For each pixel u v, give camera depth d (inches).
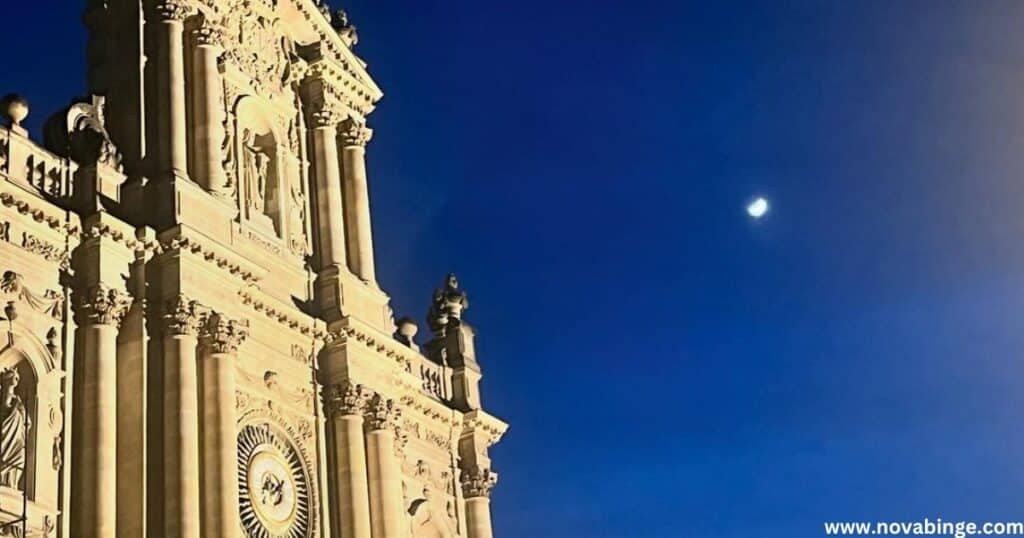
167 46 1556.3
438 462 1856.5
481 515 1891.0
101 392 1298.0
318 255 1726.1
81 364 1310.3
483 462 1934.1
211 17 1621.6
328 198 1760.6
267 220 1654.8
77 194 1391.5
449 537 1823.3
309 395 1588.3
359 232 1806.1
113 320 1344.7
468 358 2009.1
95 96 1489.9
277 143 1720.0
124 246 1380.4
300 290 1651.1
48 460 1238.9
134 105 1526.8
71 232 1344.7
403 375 1763.0
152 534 1288.1
